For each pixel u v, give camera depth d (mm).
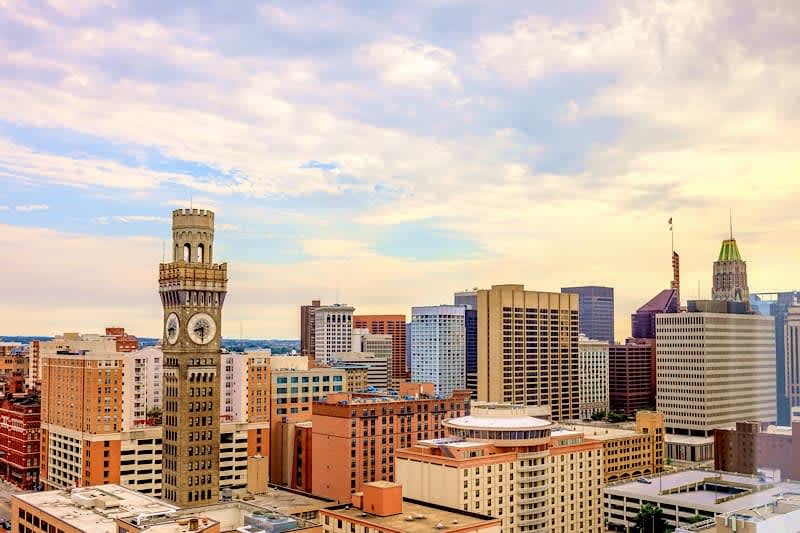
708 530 187125
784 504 154750
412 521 193000
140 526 165750
